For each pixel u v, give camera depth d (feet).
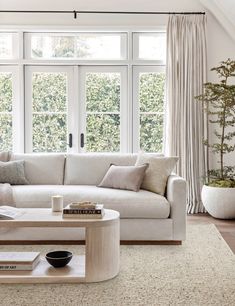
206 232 14.60
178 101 18.39
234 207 16.52
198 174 18.47
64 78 19.03
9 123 19.12
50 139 19.20
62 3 18.57
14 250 12.10
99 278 9.66
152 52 19.16
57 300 8.59
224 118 17.07
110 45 19.13
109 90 19.13
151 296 8.81
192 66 18.38
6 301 8.54
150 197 12.96
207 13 18.75
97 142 19.24
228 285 9.46
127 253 12.00
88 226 9.62
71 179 15.31
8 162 15.08
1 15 18.49
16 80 18.94
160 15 18.62
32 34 18.98
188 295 8.86
